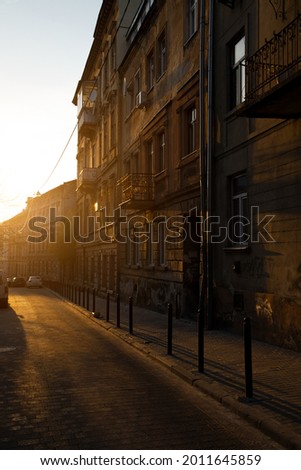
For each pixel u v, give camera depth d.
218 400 6.39
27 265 72.00
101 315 17.16
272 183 10.39
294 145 9.62
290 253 9.66
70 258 43.03
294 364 8.28
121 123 25.72
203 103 13.73
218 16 13.35
